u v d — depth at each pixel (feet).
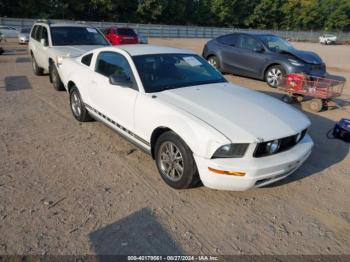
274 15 231.71
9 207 9.98
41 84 27.50
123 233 9.05
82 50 24.31
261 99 12.61
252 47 31.42
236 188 9.83
